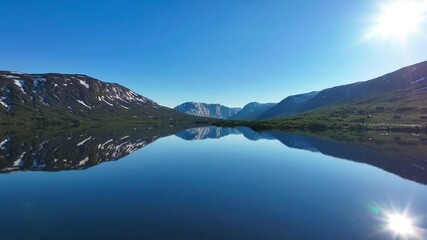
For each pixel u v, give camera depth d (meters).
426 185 30.66
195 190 27.92
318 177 34.34
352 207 23.05
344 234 17.80
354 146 65.69
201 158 49.50
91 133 111.50
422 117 129.62
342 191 28.00
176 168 39.97
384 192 27.73
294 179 33.06
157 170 38.50
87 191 27.42
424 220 20.27
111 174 35.81
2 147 62.25
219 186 29.58
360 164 43.12
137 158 49.34
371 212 21.80
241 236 17.27
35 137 89.19
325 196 26.11
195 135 108.38
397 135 92.81
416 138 82.19
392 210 22.36
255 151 59.16
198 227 18.58
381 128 114.44
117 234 17.44
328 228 18.67
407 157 49.53
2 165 41.84
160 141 82.38
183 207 22.61
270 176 34.78
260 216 20.70
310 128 139.00
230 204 23.47
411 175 35.59
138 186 29.42
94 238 16.89
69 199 24.75
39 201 24.12
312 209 22.42
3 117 181.50
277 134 110.62
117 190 27.83
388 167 40.72
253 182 31.53
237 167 40.84
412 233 18.00
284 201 24.47
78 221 19.59
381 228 18.70
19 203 23.62
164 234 17.45
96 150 59.22
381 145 66.75
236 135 108.00
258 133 118.19
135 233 17.59
